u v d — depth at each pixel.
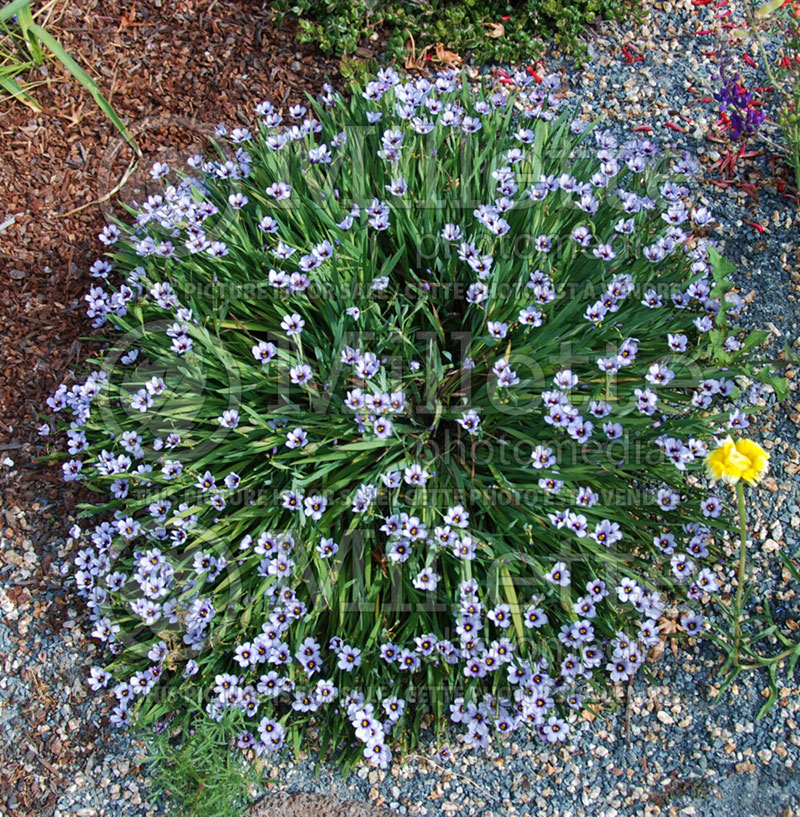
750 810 0.61
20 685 0.66
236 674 0.63
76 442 0.66
